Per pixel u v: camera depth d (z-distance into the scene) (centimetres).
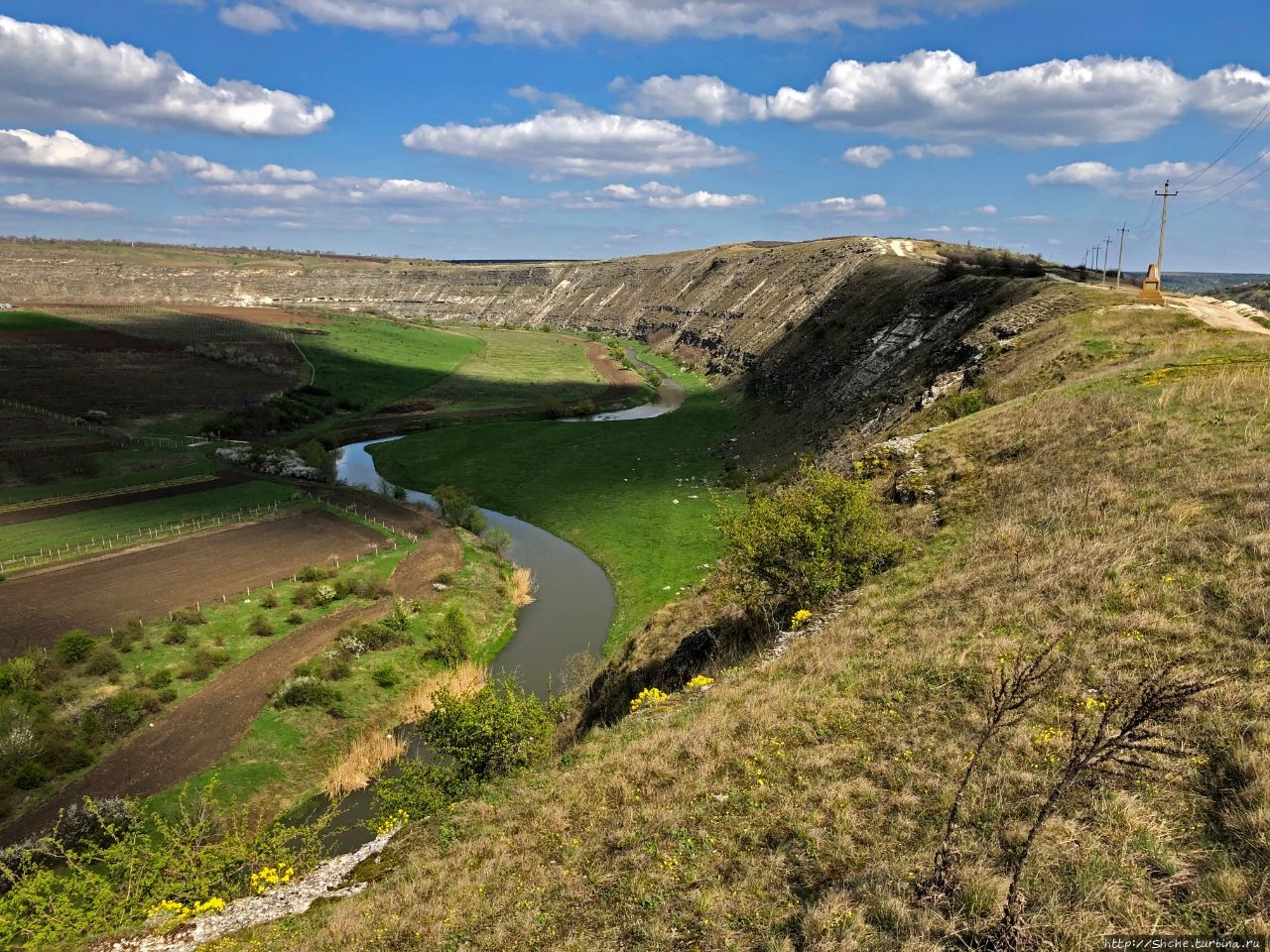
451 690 3884
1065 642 1459
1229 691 1167
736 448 8544
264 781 3191
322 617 4597
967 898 915
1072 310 5112
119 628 4247
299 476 7844
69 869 2573
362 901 1509
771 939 983
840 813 1204
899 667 1597
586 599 5153
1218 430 2259
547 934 1161
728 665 2394
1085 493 2152
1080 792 1062
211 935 1680
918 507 2802
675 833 1305
